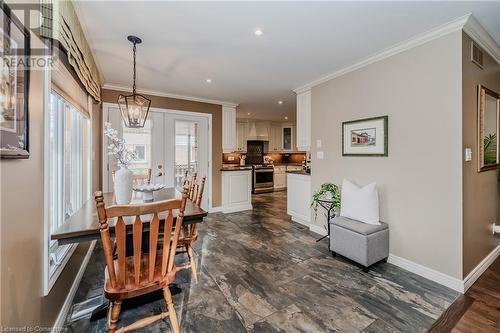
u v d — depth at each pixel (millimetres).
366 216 2510
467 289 2064
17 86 1060
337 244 2635
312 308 1811
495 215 2645
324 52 2609
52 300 1524
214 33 2203
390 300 1913
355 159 2938
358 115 2896
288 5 1799
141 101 2391
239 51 2584
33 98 1257
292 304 1858
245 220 4309
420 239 2303
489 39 2271
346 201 2711
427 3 1774
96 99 3111
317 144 3521
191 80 3549
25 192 1182
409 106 2373
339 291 2037
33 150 1267
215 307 1819
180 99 4508
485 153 2387
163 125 4336
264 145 8203
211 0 1735
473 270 2205
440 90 2141
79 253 2203
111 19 1962
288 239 3311
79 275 2180
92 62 2633
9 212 1037
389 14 1914
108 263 1282
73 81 2066
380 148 2633
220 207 4953
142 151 4141
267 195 7051
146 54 2646
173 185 4422
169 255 1474
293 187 4191
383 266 2490
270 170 7719
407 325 1635
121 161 2096
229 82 3648
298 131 3945
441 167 2145
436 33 2139
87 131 2889
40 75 1338
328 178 3336
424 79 2252
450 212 2092
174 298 1932
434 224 2201
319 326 1622
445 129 2111
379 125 2641
